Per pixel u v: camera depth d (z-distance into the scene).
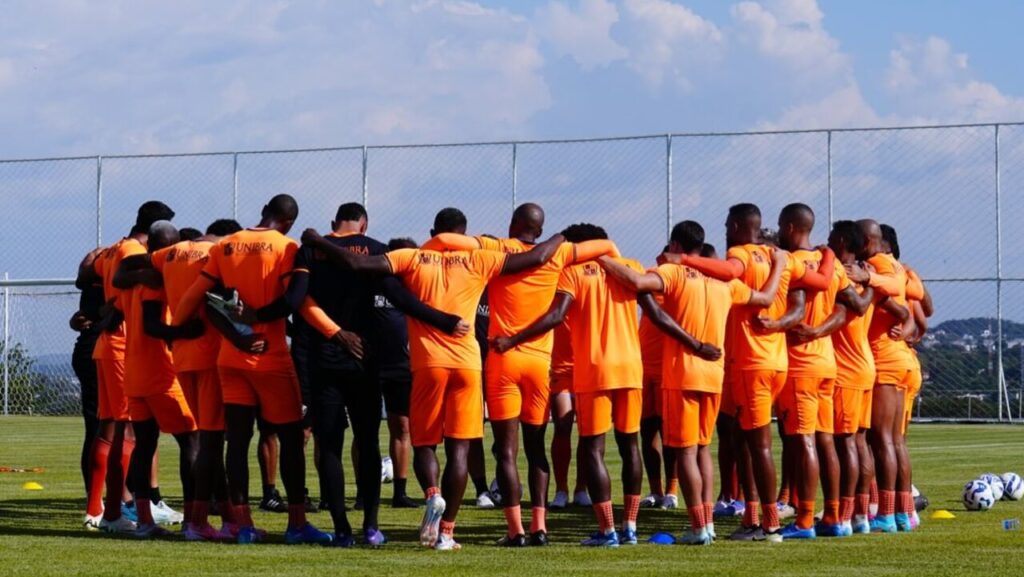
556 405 22.17
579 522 20.17
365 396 16.94
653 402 21.94
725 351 17.81
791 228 18.28
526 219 17.36
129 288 18.00
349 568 14.80
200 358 17.52
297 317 17.67
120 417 18.56
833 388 18.25
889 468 18.83
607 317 16.88
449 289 16.48
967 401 44.38
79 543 17.03
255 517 20.67
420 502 22.53
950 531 18.83
